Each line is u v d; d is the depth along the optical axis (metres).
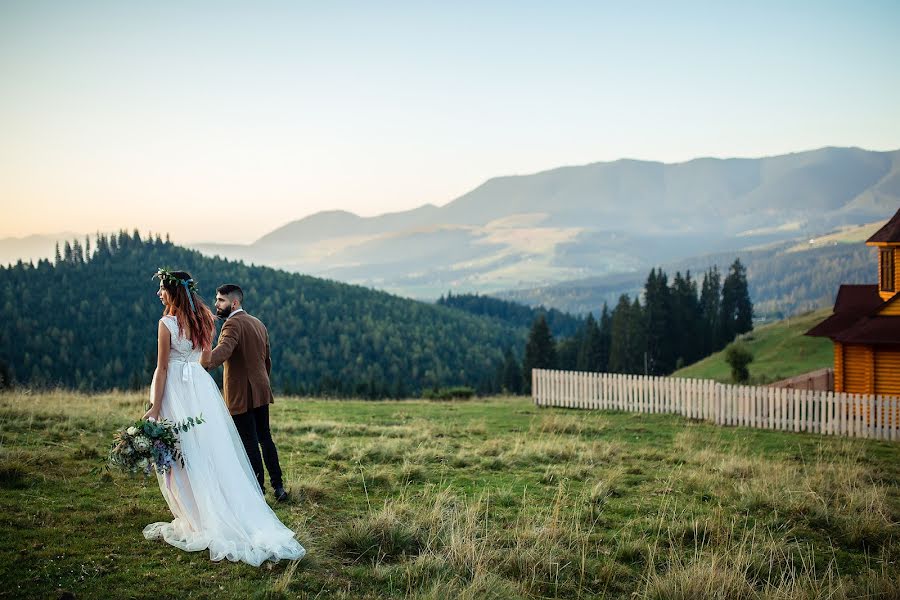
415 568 5.89
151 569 5.48
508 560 6.29
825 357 52.28
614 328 104.75
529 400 26.50
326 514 7.31
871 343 22.81
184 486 6.03
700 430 17.44
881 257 25.84
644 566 6.59
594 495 8.71
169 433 5.88
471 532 6.72
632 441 14.90
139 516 6.63
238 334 7.05
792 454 13.88
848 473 10.77
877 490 9.43
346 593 5.39
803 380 28.55
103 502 7.00
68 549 5.69
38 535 5.93
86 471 8.09
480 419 17.45
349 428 13.91
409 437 13.25
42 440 9.88
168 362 6.15
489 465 10.66
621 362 102.12
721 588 5.79
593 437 15.26
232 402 7.24
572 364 128.75
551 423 16.42
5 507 6.55
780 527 7.86
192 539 5.97
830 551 7.24
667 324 98.50
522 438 14.09
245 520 6.06
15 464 7.77
